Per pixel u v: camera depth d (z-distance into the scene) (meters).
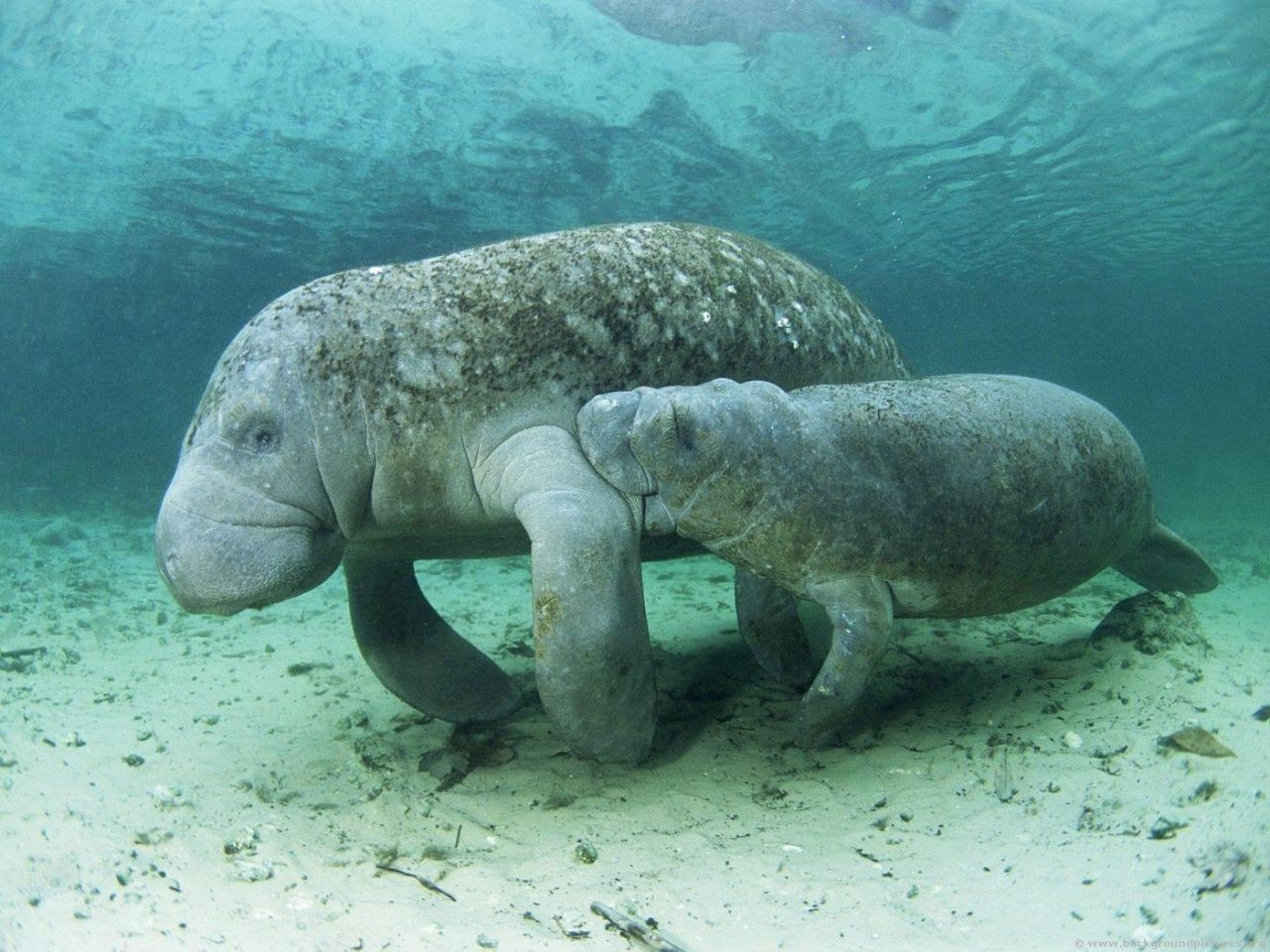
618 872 3.23
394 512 3.88
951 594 4.14
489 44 15.95
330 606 8.55
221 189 22.56
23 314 42.59
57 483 25.12
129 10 15.04
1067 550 4.43
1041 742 4.16
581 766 4.21
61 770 4.06
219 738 4.66
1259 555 13.69
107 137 19.53
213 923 2.77
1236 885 2.75
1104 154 20.31
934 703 4.90
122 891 2.94
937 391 4.29
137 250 29.09
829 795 3.86
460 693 4.72
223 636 7.24
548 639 3.49
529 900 3.01
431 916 2.89
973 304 43.44
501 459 3.81
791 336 4.62
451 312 3.89
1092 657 5.16
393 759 4.33
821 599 3.99
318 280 4.00
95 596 9.11
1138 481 4.99
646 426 3.70
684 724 4.70
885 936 2.75
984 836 3.40
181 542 3.36
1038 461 4.25
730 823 3.64
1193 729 3.94
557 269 4.09
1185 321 50.72
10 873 2.96
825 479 3.79
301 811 3.77
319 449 3.65
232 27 15.42
